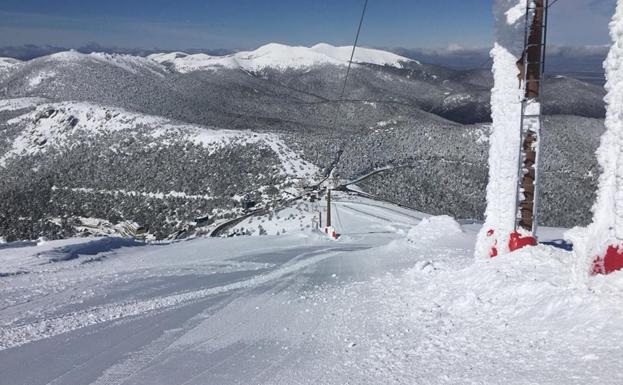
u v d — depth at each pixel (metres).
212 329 6.43
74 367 5.19
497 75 7.89
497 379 3.65
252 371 4.79
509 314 5.11
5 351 5.76
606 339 3.83
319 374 4.51
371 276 9.84
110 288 9.33
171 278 10.44
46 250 14.03
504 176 7.81
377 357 4.75
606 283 4.65
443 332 5.14
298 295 8.45
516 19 7.56
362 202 67.94
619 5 4.99
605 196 5.08
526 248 7.01
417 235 15.94
